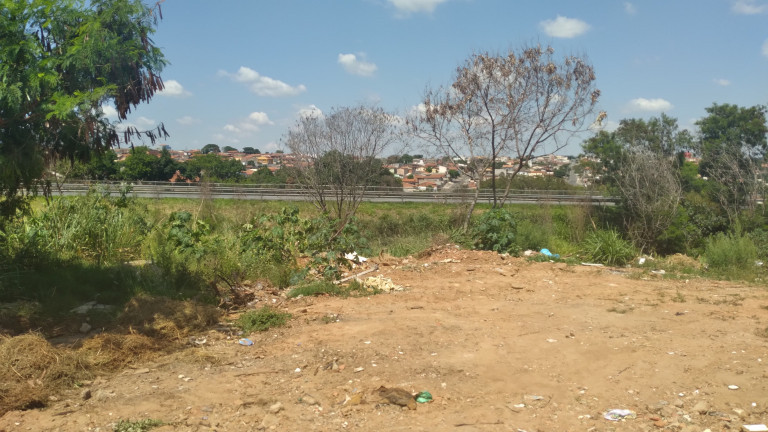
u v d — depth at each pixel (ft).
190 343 20.29
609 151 84.84
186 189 101.40
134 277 26.55
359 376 16.72
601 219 67.97
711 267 39.93
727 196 76.07
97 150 23.39
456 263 35.55
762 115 99.30
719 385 15.88
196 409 14.52
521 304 25.68
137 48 23.34
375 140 66.13
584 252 44.78
